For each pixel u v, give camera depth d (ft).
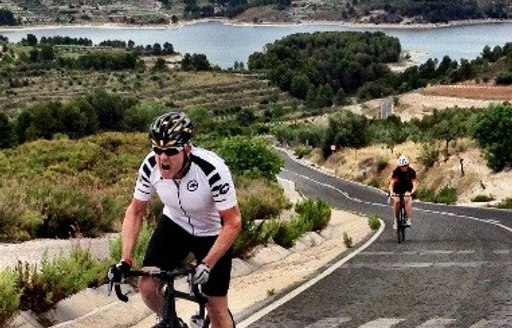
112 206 50.26
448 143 191.31
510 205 115.24
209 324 17.26
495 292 32.19
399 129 261.24
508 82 518.78
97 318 26.89
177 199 15.90
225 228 15.62
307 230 59.41
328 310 29.14
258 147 114.32
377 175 205.26
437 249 49.44
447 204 126.62
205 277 14.35
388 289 33.63
